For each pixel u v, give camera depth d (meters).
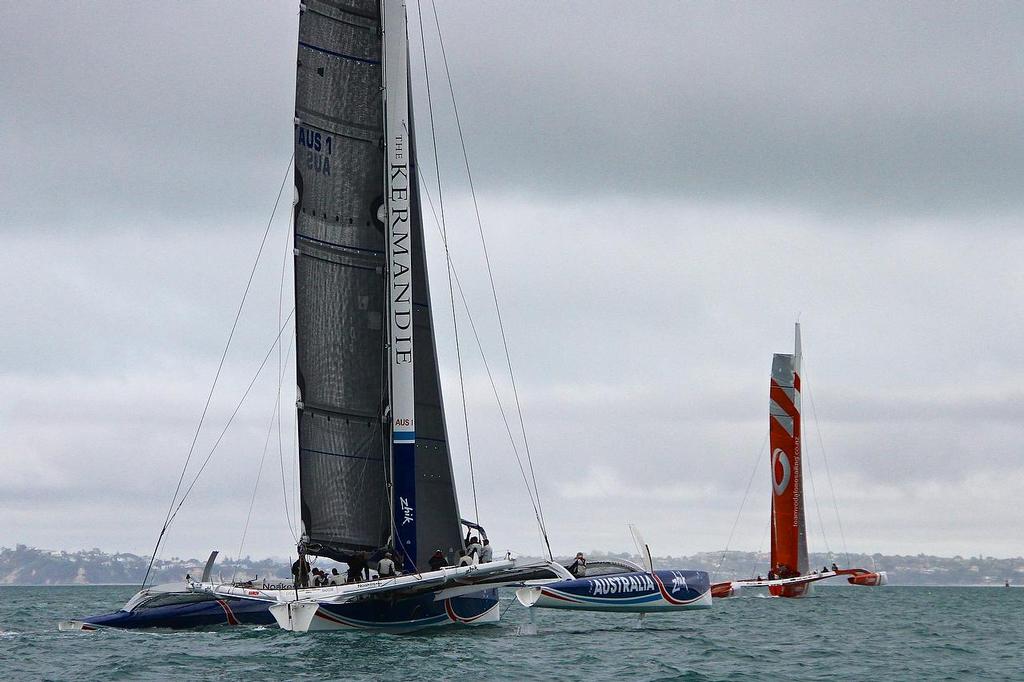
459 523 54.22
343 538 51.50
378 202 52.84
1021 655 53.38
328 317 52.06
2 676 38.84
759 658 49.72
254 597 48.00
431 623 53.06
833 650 54.72
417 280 54.88
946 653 54.16
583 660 45.38
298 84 51.97
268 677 38.25
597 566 54.88
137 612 53.16
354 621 50.72
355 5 52.91
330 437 51.78
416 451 53.94
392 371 52.44
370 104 53.06
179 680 37.62
